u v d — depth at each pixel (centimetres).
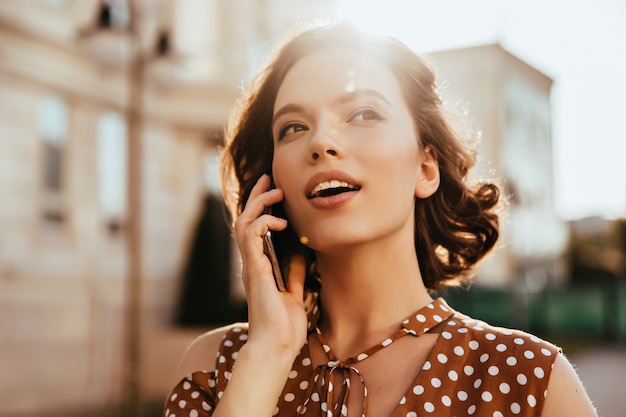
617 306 1719
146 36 1132
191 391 140
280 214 143
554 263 2377
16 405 902
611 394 890
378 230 121
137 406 882
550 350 118
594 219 3272
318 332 132
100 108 1088
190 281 1167
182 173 1246
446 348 121
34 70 989
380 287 127
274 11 1338
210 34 1262
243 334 143
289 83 130
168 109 1223
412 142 128
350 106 124
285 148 128
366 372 123
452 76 2047
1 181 943
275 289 128
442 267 151
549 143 2353
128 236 1042
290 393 129
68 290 1013
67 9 1029
